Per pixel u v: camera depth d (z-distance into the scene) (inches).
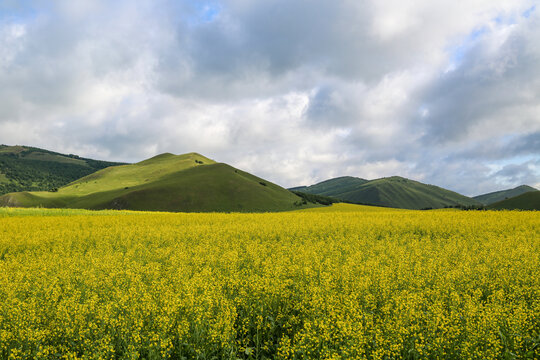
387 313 291.3
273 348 280.5
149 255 568.7
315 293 323.0
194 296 322.3
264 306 316.8
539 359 254.1
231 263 466.3
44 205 6574.8
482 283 391.5
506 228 897.5
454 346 256.1
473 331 258.8
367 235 832.9
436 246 645.9
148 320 283.9
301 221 1154.7
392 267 442.0
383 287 348.5
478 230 878.4
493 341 246.8
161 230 901.2
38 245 689.6
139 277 390.3
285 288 362.9
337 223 1040.2
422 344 245.6
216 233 807.7
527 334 267.4
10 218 1267.2
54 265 475.8
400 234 874.1
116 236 788.0
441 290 359.6
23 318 283.7
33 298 324.5
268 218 1405.0
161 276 442.9
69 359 238.5
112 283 390.6
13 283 365.1
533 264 446.3
